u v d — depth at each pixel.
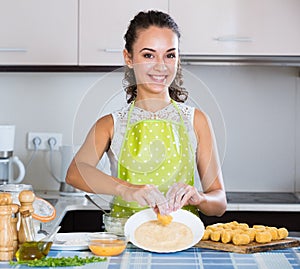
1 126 3.58
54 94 3.87
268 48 3.53
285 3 3.52
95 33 3.53
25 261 1.97
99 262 1.97
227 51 3.52
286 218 3.40
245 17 3.52
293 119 3.88
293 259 2.00
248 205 3.39
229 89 3.87
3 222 2.03
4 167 3.60
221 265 1.93
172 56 2.25
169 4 3.51
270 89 3.87
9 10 3.53
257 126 3.88
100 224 3.38
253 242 2.16
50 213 2.31
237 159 3.88
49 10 3.53
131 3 3.52
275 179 3.89
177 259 2.00
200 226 2.17
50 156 3.88
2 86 3.87
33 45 3.54
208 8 3.51
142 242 2.12
